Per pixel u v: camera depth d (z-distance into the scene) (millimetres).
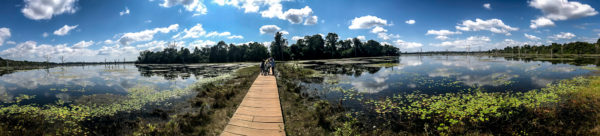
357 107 8633
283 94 10836
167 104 9578
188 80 18344
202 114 7344
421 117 7109
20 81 19469
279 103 8555
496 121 6461
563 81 13422
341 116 7445
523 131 5824
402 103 9086
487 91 11180
